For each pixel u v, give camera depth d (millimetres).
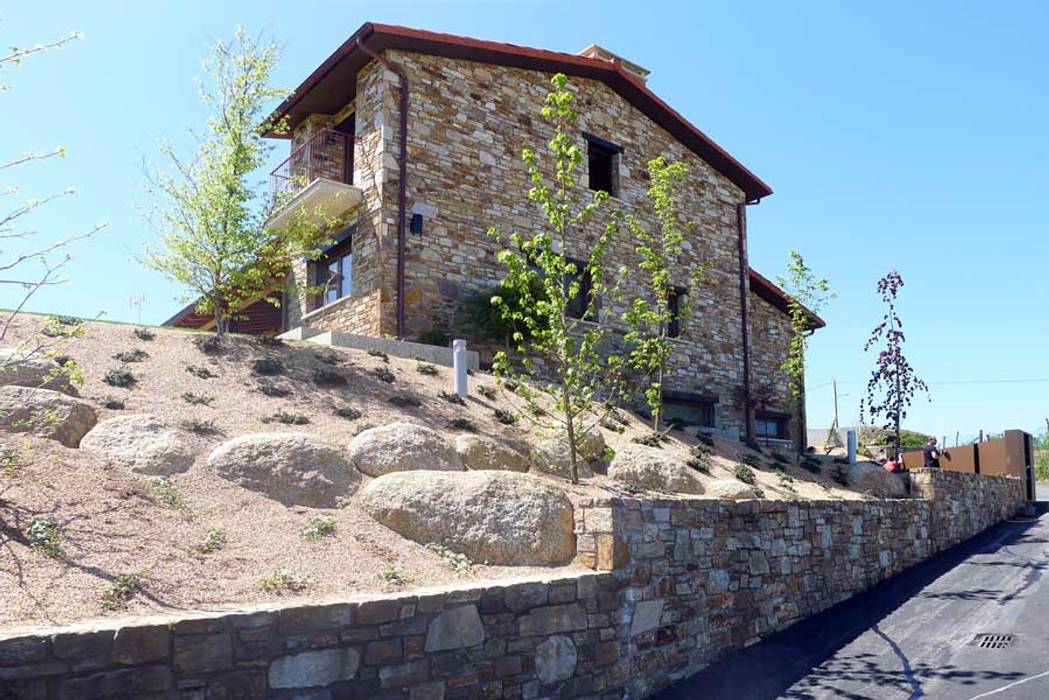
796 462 17906
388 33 15742
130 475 7797
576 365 11734
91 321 12289
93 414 8852
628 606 8227
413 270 15891
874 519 13617
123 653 4957
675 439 15781
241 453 8586
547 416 13297
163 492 7645
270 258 14703
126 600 5805
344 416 10867
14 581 5672
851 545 12750
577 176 18859
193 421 9328
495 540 8328
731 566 9938
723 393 21188
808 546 11586
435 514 8445
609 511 8273
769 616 10461
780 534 11000
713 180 22438
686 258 21016
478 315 15852
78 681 4773
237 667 5406
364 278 16062
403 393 12391
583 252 18562
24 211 7105
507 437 11953
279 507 8141
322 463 8867
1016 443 21844
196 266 14031
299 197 16500
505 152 17719
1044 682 8102
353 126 18859
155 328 12828
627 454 12594
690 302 20266
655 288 16562
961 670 8664
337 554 7508
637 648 8250
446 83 17016
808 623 10922
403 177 15992
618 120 20109
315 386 11766
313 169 18516
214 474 8336
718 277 21859
